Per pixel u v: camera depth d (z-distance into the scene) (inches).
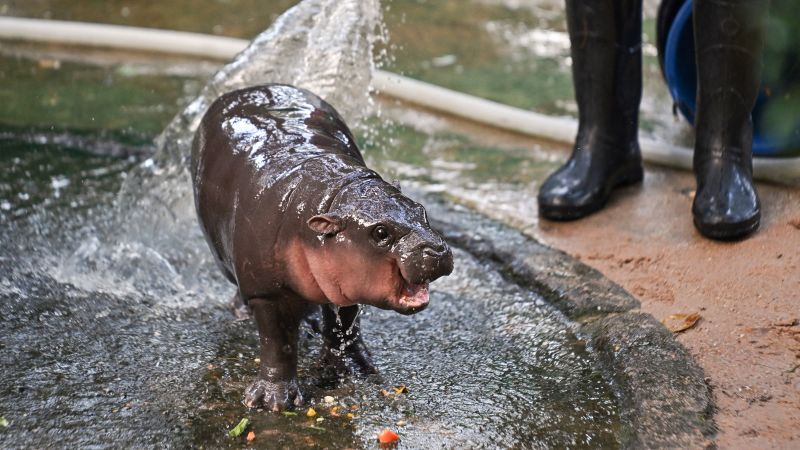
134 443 437.1
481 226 648.4
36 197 682.2
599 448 437.1
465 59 987.3
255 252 437.1
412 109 873.5
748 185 617.9
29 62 972.6
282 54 647.8
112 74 944.9
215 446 435.8
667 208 666.8
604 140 672.4
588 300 557.6
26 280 579.5
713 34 605.6
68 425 449.1
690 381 471.2
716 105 619.8
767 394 465.4
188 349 518.6
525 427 453.4
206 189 484.1
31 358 504.1
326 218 407.5
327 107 524.7
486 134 824.3
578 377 497.0
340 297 426.9
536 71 956.0
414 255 396.2
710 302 546.3
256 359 510.3
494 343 530.9
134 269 598.2
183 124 634.2
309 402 472.1
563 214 656.4
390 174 740.0
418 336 537.0
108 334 530.3
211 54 986.7
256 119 491.2
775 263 576.4
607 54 655.1
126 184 645.9
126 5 1145.4
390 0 1140.5
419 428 451.5
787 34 655.8
